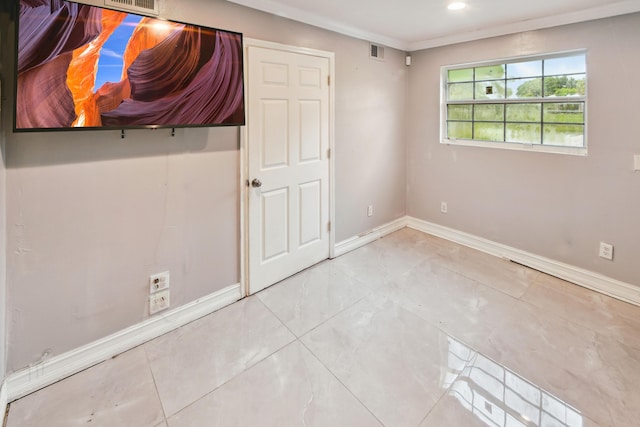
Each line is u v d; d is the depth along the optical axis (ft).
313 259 10.52
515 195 10.61
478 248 11.80
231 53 7.09
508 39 10.02
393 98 12.42
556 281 9.58
